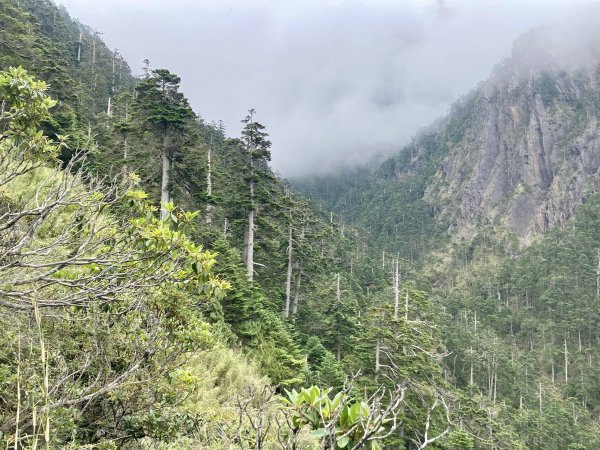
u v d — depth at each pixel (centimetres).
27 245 362
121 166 1869
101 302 378
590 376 6606
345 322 2948
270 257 3075
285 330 2206
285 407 203
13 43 2750
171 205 396
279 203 2777
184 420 471
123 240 374
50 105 412
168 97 1994
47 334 388
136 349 430
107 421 431
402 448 1423
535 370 7144
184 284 403
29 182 551
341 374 1852
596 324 7675
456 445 1806
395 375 1845
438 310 6594
